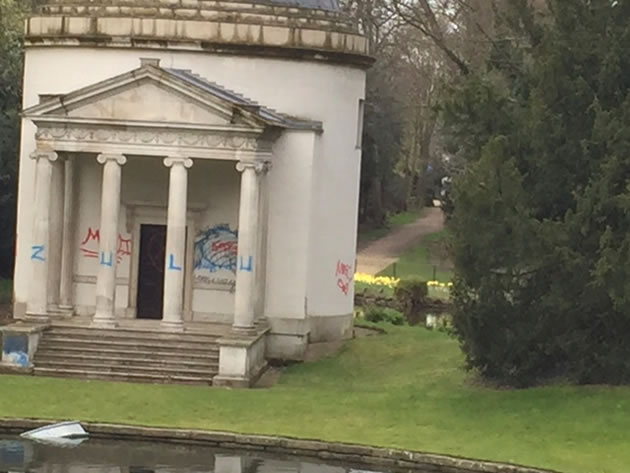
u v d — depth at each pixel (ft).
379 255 318.04
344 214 164.25
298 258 156.76
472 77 139.13
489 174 126.72
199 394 133.08
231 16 157.38
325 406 128.26
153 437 115.03
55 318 152.97
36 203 149.18
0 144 217.56
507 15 147.13
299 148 156.97
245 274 146.82
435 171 443.73
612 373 127.75
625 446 111.75
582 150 129.80
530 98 134.62
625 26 132.16
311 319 160.15
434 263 306.14
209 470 105.70
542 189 131.85
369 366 154.20
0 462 104.99
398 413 124.98
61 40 158.40
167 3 157.48
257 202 147.74
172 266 146.72
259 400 130.72
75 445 112.78
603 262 119.24
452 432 117.60
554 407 123.24
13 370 142.41
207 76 157.28
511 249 126.21
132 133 147.23
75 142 148.15
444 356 156.04
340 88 162.09
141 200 160.25
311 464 109.91
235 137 146.41
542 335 129.18
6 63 225.97
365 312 197.77
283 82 158.71
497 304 128.77
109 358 143.33
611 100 131.44
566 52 132.05
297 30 158.40
